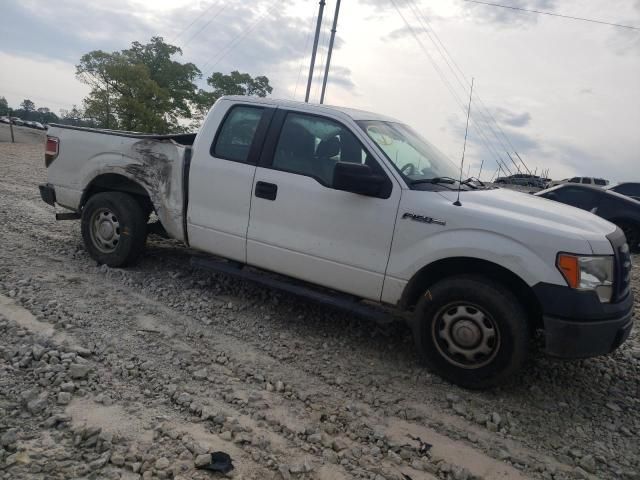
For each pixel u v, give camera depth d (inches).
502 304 146.9
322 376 154.6
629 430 143.9
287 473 109.0
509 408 148.2
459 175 192.1
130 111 1985.7
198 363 153.3
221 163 193.8
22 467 101.3
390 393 149.6
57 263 224.4
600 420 147.9
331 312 204.1
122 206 217.9
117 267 224.2
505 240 149.1
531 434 137.1
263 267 188.5
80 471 102.4
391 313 177.6
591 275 143.5
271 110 191.3
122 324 171.6
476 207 157.2
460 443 129.9
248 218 188.1
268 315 195.0
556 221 155.1
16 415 117.2
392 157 171.3
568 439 136.7
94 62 1990.7
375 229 165.0
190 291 209.3
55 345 148.6
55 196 238.2
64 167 234.1
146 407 127.4
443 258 155.9
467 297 151.9
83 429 113.8
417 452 123.7
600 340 143.9
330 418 132.4
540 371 174.2
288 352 167.5
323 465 114.0
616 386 170.4
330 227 172.2
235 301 204.8
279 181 181.5
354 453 119.4
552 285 143.3
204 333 173.5
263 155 187.2
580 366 181.8
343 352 172.9
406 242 161.0
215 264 200.1
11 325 158.4
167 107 2091.5
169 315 184.7
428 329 159.6
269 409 133.3
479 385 152.9
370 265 166.7
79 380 134.3
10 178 486.6
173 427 120.5
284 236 181.0
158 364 148.9
